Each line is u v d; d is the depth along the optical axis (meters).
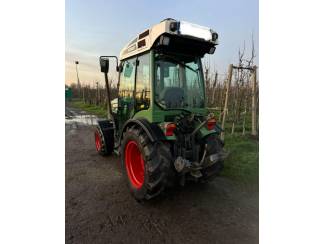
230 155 4.27
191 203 2.71
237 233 2.15
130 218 2.39
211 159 2.58
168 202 2.73
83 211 2.52
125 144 2.93
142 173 2.81
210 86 8.65
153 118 2.70
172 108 2.85
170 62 2.88
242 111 7.89
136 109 3.18
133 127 2.83
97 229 2.20
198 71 3.13
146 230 2.19
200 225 2.27
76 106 17.70
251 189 3.07
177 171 2.48
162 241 2.03
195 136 2.83
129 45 3.32
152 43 2.63
